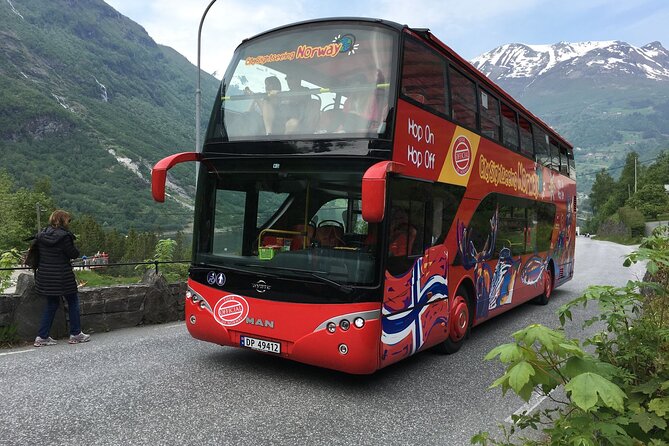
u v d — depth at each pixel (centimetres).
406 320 583
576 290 1565
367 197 466
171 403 502
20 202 9262
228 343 596
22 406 483
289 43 617
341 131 555
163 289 905
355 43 584
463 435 451
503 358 224
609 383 216
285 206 573
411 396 553
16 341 724
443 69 684
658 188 8256
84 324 800
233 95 630
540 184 1146
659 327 328
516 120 989
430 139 639
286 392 548
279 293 554
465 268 757
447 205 691
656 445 248
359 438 438
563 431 253
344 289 523
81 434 424
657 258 311
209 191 624
